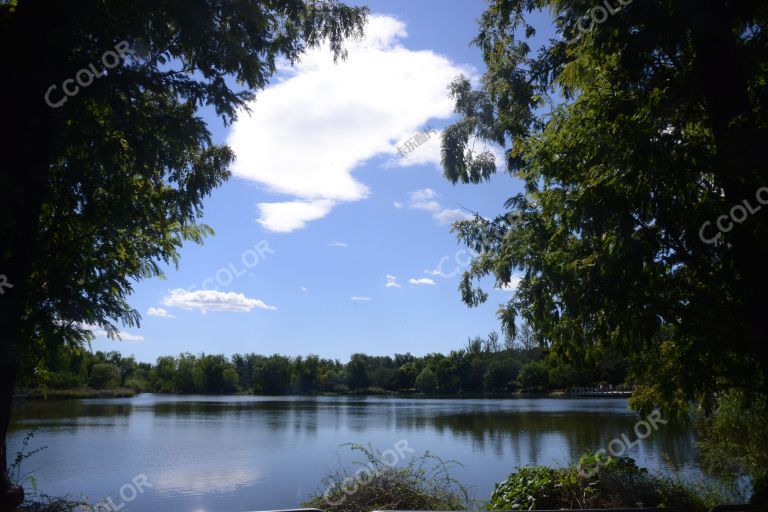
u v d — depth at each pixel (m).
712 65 5.94
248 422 46.09
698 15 5.84
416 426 39.44
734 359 6.45
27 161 7.14
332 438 32.53
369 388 127.19
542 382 84.75
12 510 7.09
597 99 6.34
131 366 127.50
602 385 76.62
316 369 128.75
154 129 8.67
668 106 6.09
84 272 9.33
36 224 7.30
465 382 110.81
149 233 11.02
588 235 6.61
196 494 17.02
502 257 10.38
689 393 6.50
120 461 24.02
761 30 6.52
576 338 7.80
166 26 8.10
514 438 29.58
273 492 17.20
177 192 10.84
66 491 17.58
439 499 9.10
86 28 7.36
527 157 7.47
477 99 12.71
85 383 87.12
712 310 6.26
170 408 68.19
